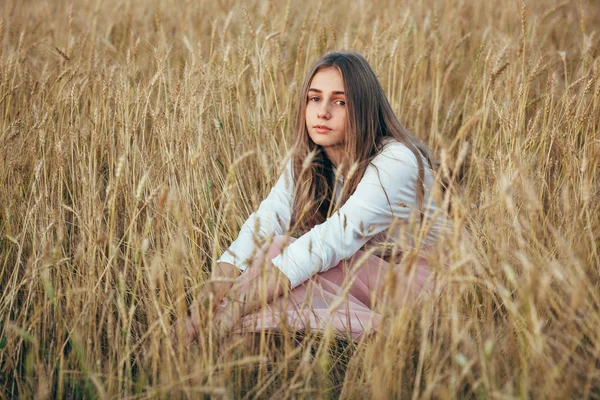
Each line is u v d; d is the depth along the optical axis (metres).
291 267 1.77
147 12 4.04
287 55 3.23
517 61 2.85
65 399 1.65
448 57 3.11
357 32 3.36
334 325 1.74
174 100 2.43
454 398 1.38
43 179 2.22
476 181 2.46
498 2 3.91
